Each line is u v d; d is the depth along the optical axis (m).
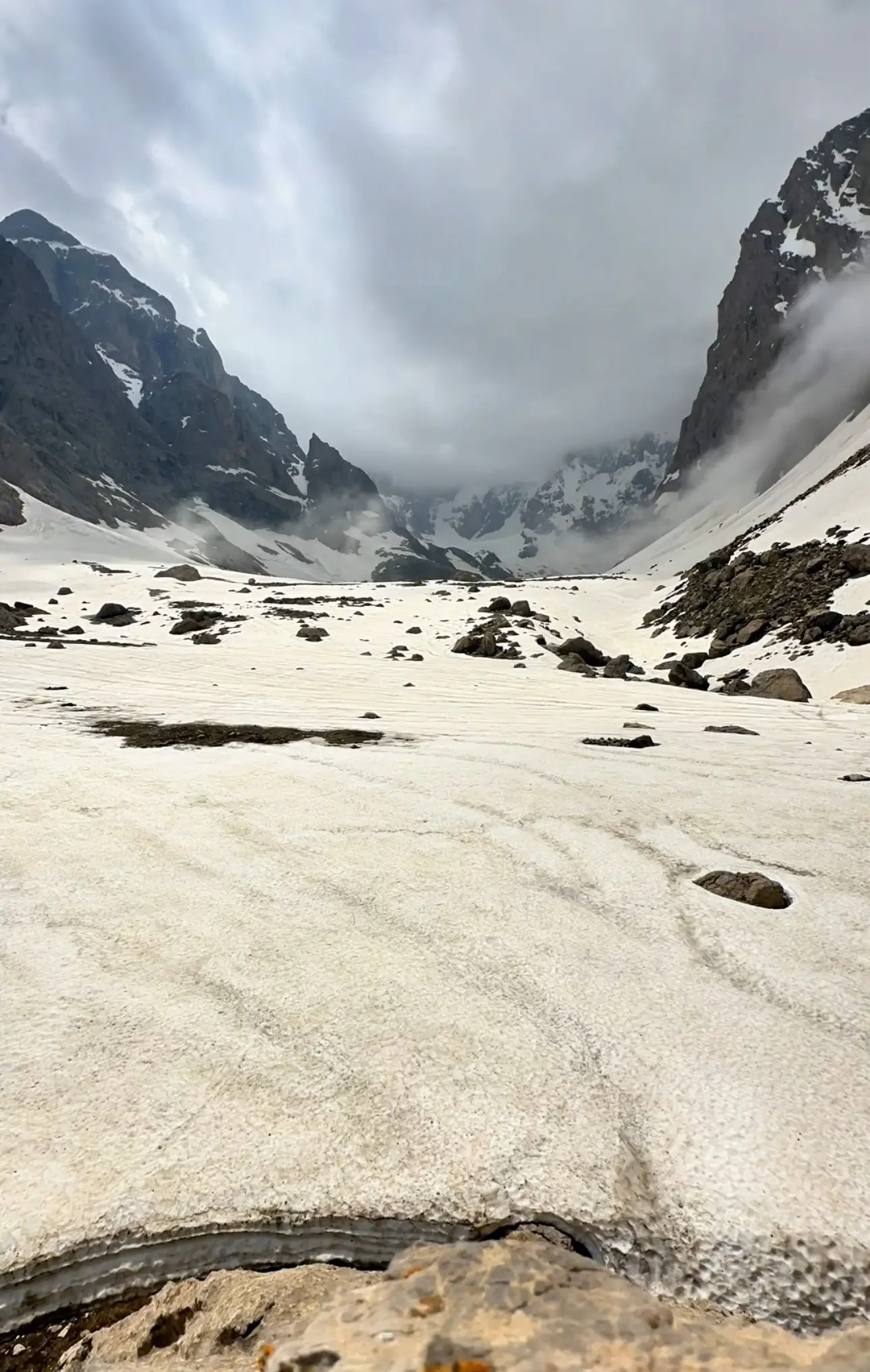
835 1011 5.21
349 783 11.92
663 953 6.20
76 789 11.26
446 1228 3.53
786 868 8.12
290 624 51.12
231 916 7.02
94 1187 3.78
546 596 69.31
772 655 37.88
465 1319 2.40
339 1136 4.08
